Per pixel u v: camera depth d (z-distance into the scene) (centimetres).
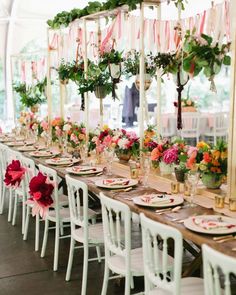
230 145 266
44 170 372
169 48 372
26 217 443
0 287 327
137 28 405
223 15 312
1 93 893
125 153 410
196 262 258
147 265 217
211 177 288
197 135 729
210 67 302
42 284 332
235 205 251
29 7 843
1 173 538
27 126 688
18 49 874
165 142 354
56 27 562
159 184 329
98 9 447
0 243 425
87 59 491
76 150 473
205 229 213
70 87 609
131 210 269
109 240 264
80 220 314
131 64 400
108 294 313
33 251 403
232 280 299
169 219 237
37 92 705
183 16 475
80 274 350
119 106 747
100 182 331
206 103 737
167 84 668
